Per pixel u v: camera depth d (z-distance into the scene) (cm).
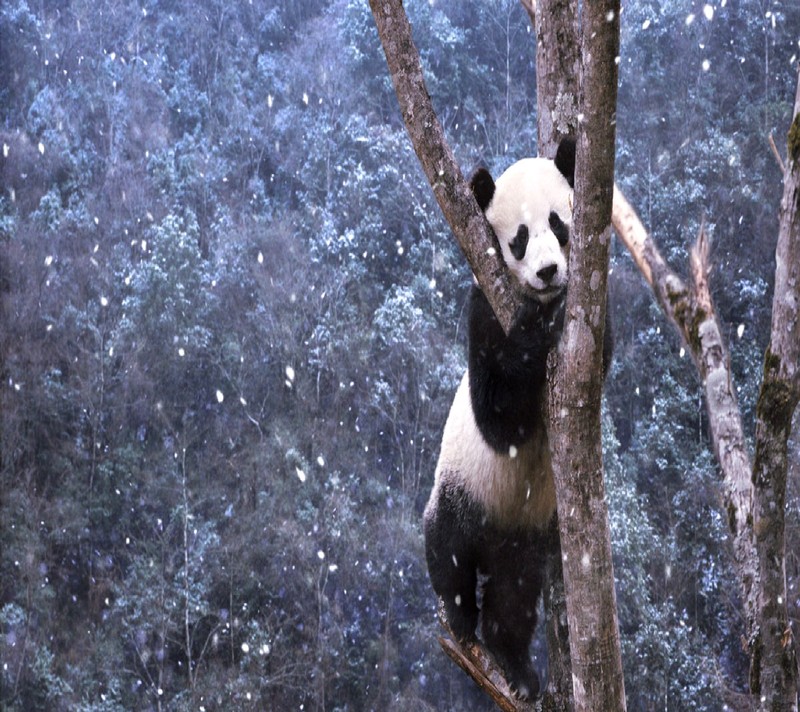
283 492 2594
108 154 3294
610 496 2073
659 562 2103
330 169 3103
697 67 2777
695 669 1973
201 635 2445
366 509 2573
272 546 2495
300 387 2742
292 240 2939
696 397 2419
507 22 3198
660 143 2703
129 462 2706
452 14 3262
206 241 3092
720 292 2434
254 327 2834
